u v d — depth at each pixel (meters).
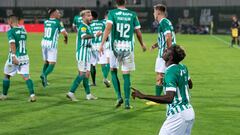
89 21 23.22
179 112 12.06
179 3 114.75
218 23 103.31
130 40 21.25
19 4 119.81
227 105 22.59
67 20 106.50
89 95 23.91
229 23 102.75
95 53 27.31
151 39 77.69
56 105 22.30
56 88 27.44
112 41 21.14
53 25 28.48
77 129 17.75
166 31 21.36
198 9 104.19
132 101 23.38
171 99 11.76
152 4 112.75
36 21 108.31
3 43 64.56
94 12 29.14
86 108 21.64
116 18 20.81
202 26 104.00
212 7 103.50
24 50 22.80
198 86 28.38
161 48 21.84
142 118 19.64
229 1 113.69
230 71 36.16
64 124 18.53
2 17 108.69
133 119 19.45
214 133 17.36
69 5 118.88
